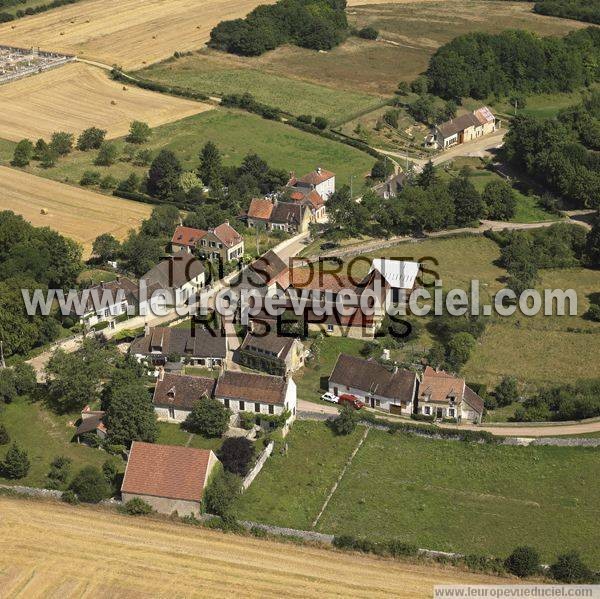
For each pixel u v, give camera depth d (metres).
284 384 161.88
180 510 139.50
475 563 130.62
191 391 164.00
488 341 194.38
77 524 136.88
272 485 149.38
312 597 123.69
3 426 160.00
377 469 154.50
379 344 188.25
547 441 160.25
